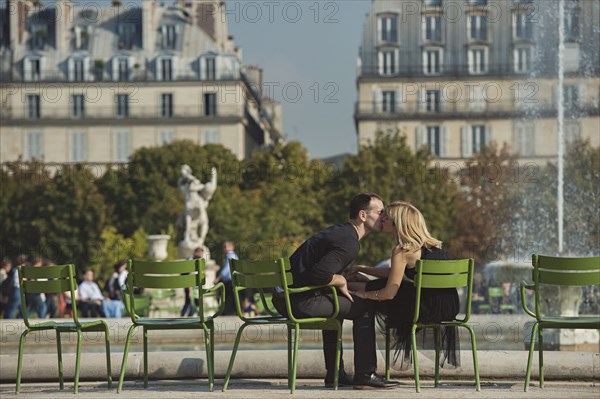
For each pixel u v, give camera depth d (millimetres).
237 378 13430
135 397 11680
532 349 12016
